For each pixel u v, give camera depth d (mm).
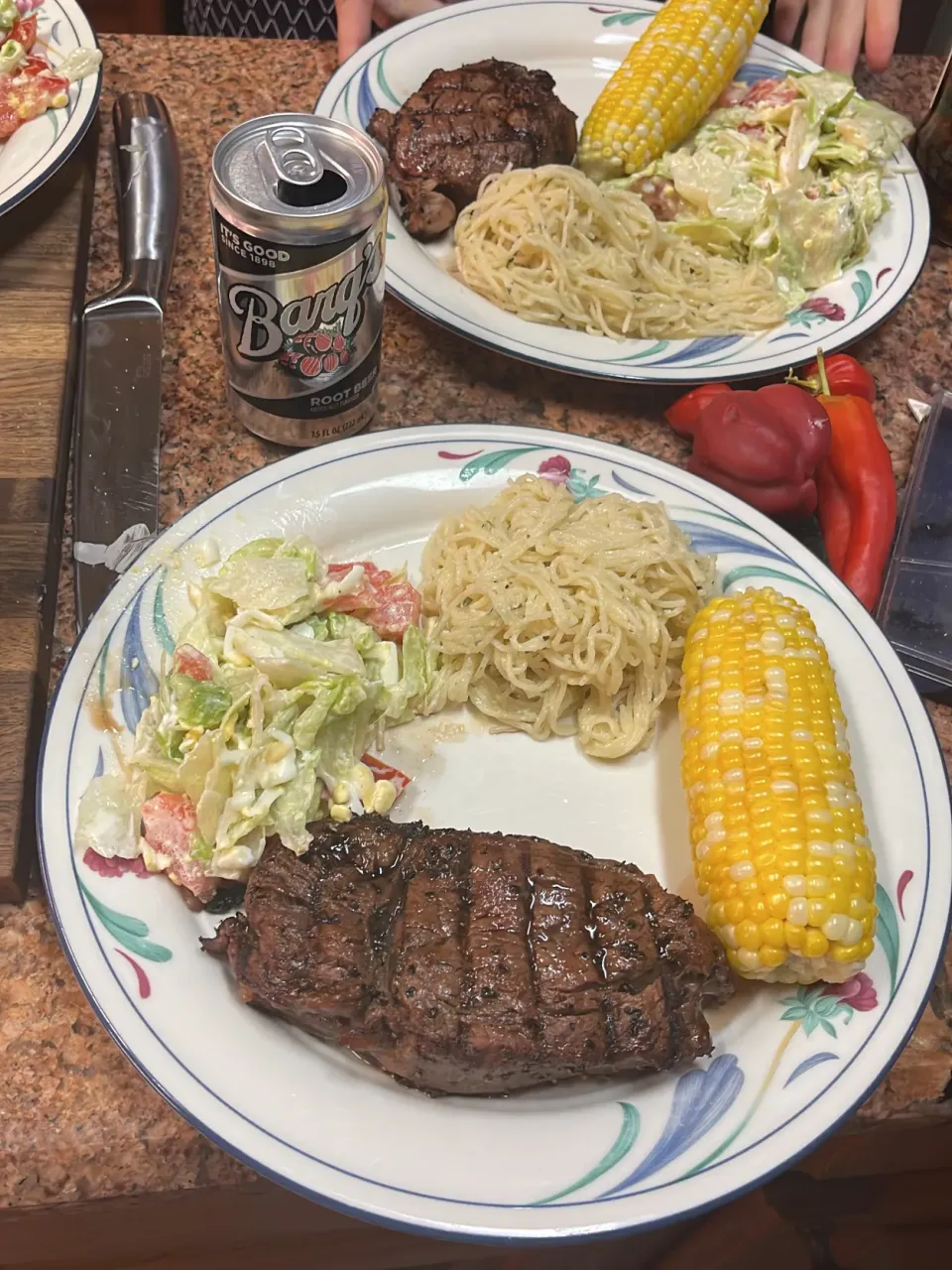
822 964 291
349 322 384
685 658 355
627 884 297
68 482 423
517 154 511
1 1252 319
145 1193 285
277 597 350
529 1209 254
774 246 504
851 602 381
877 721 355
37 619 359
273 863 302
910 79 634
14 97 483
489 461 413
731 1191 260
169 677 333
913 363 501
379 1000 278
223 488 388
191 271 490
